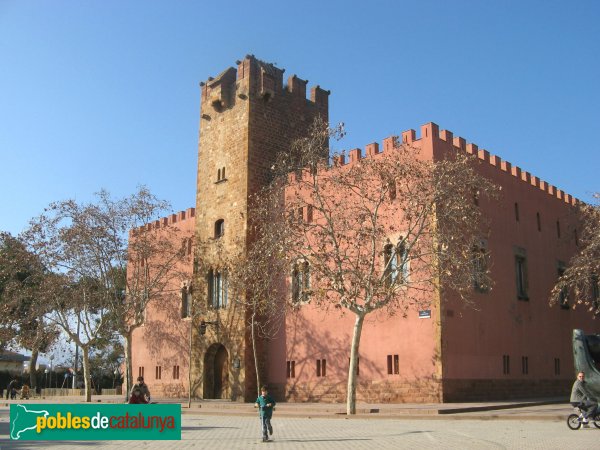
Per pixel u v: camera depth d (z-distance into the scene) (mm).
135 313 43812
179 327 49125
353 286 31219
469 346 34562
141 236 44500
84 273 42938
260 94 44875
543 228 44062
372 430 21766
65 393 62062
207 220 46094
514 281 39625
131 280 47031
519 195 42156
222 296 44000
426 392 32938
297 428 23156
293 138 46625
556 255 44812
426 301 32000
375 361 35781
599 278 36500
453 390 32938
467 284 30000
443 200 29875
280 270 37594
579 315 45656
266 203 36594
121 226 43125
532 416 25219
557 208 46438
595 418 20938
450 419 26219
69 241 42219
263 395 19047
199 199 47219
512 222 40656
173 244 47688
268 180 44281
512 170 42156
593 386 21469
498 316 37375
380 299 32875
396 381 34469
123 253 43312
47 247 42688
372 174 31750
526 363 39031
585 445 16578
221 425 25266
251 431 22281
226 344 42406
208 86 48031
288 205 33281
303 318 40500
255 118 44562
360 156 39219
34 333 48906
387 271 31641
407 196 30578
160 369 50812
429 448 16422
